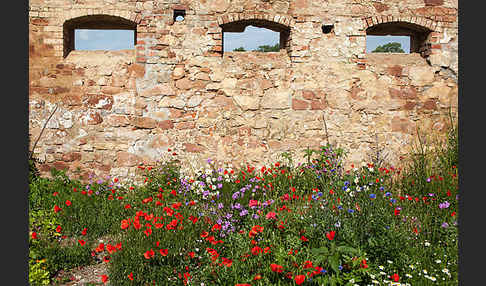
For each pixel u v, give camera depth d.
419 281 3.47
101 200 5.37
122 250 3.76
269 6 6.32
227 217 4.32
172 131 6.25
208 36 6.29
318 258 3.36
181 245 3.81
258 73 6.37
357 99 6.47
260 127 6.36
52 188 5.57
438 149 6.42
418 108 6.54
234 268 3.45
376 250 3.66
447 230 4.19
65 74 6.09
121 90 6.18
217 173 5.98
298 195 5.36
